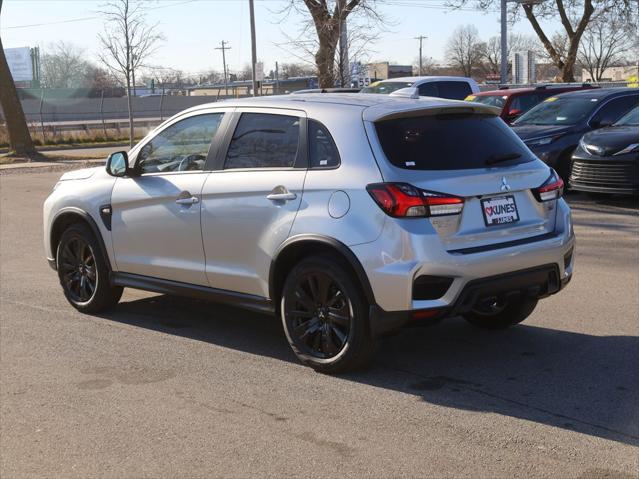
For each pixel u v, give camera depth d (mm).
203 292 5844
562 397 4734
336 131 5121
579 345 5750
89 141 40094
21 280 8484
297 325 5289
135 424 4480
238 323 6578
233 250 5578
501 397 4762
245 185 5469
